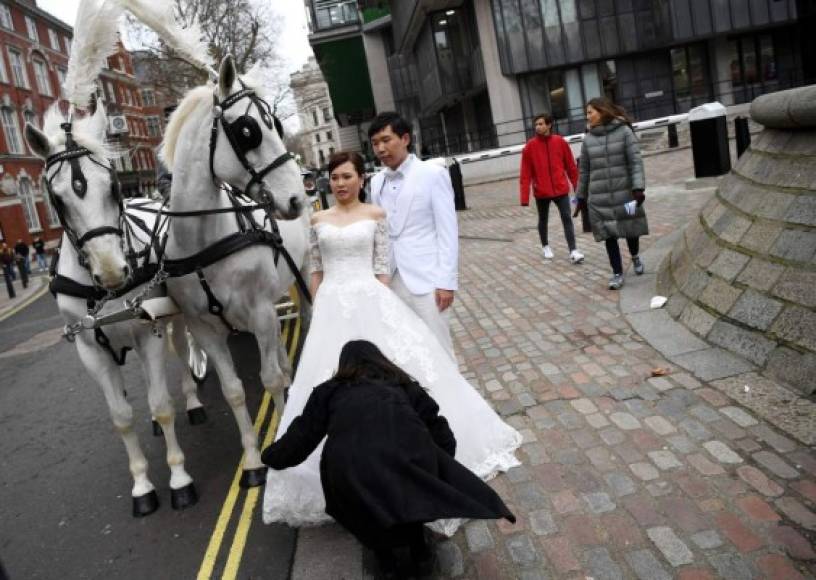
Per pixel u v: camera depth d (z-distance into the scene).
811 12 24.94
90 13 3.61
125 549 3.68
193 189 3.73
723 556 2.71
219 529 3.71
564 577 2.76
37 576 3.57
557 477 3.50
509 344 5.74
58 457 5.27
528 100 26.39
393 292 3.60
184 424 5.39
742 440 3.51
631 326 5.52
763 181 5.09
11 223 32.88
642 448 3.62
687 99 27.58
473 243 11.34
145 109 52.94
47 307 15.40
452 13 28.06
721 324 4.73
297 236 5.13
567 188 8.20
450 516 2.32
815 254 4.17
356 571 3.06
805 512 2.88
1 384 8.00
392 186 3.86
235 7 30.59
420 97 36.34
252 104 3.57
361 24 40.00
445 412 3.29
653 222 9.83
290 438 2.74
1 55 34.16
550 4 25.38
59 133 3.34
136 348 3.89
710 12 25.73
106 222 3.26
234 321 4.07
